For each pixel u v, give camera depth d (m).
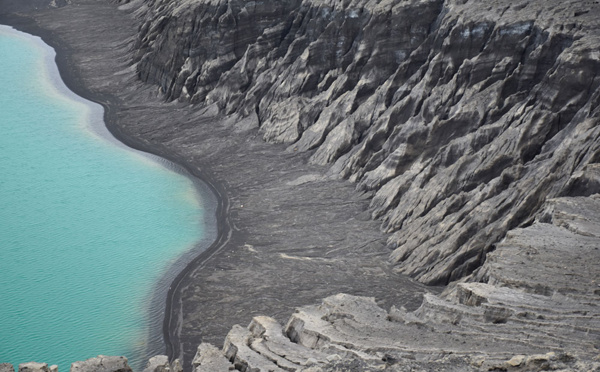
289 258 61.16
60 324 52.47
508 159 61.84
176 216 69.44
